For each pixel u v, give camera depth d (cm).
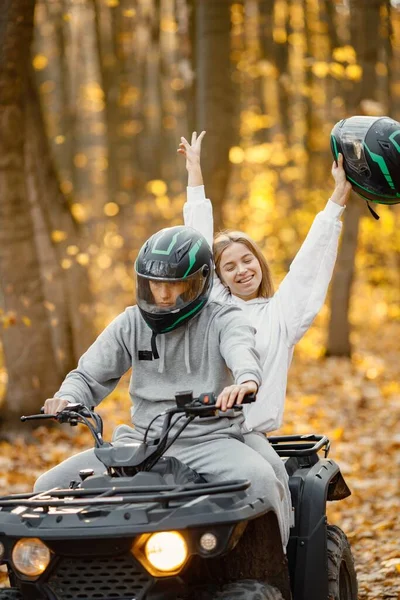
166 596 385
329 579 477
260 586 400
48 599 393
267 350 505
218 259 533
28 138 1449
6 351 1197
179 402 406
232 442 434
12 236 1186
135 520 375
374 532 792
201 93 1527
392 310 3036
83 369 467
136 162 2878
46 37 2570
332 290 2127
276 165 2783
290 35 2362
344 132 523
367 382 1781
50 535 378
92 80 2756
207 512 376
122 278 2605
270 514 419
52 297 1484
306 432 1285
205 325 454
